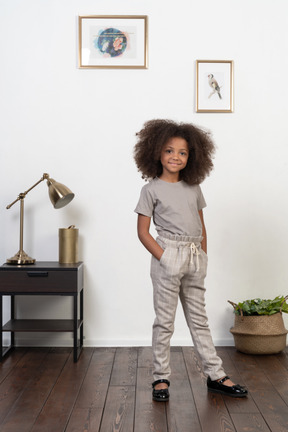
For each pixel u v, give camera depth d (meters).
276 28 3.48
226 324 3.50
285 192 3.50
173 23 3.46
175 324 3.46
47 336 3.46
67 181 3.47
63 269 3.09
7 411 2.23
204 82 3.47
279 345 3.19
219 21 3.47
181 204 2.40
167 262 2.35
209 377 2.48
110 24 3.46
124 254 3.48
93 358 3.13
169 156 2.39
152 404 2.30
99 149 3.47
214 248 3.49
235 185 3.49
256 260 3.50
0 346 3.08
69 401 2.35
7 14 3.45
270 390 2.49
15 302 3.49
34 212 3.47
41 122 3.46
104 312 3.48
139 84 3.47
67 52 3.46
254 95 3.48
